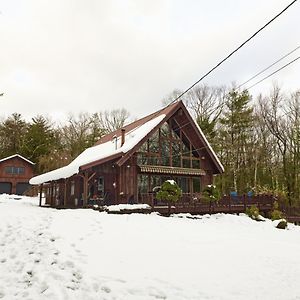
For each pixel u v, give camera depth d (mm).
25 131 59719
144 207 19578
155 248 9367
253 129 42312
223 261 8547
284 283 7156
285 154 38562
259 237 14336
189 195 25875
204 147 27625
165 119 25297
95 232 10805
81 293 6465
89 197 25922
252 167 40688
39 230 10773
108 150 28359
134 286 6617
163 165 26141
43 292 6520
